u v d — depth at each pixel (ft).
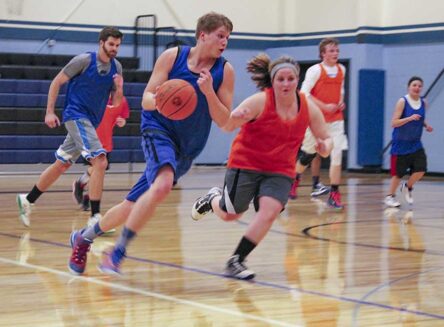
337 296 19.92
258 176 21.39
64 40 61.62
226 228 31.48
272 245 27.78
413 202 42.96
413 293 20.43
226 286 20.86
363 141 63.57
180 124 19.53
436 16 60.49
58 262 23.47
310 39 67.62
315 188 43.73
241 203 21.71
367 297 19.88
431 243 28.76
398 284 21.52
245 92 68.80
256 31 69.05
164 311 18.10
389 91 63.77
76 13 61.98
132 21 63.98
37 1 60.54
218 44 19.27
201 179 54.60
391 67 63.62
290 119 20.67
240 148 21.30
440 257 25.84
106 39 29.35
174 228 31.37
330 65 38.63
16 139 55.16
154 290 20.20
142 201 19.16
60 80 29.58
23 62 58.03
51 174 30.53
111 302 18.84
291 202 41.70
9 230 29.76
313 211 37.99
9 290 19.86
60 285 20.52
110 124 34.58
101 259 24.12
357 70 63.98
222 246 27.14
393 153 40.91
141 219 19.25
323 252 26.48
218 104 18.44
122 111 35.17
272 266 23.88
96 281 21.07
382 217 36.27
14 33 59.82
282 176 21.42
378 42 63.87
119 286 20.54
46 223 31.68
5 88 55.42
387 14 63.62
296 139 21.07
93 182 29.43
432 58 60.90
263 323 17.10
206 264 23.85
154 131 19.58
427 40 61.05
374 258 25.48
